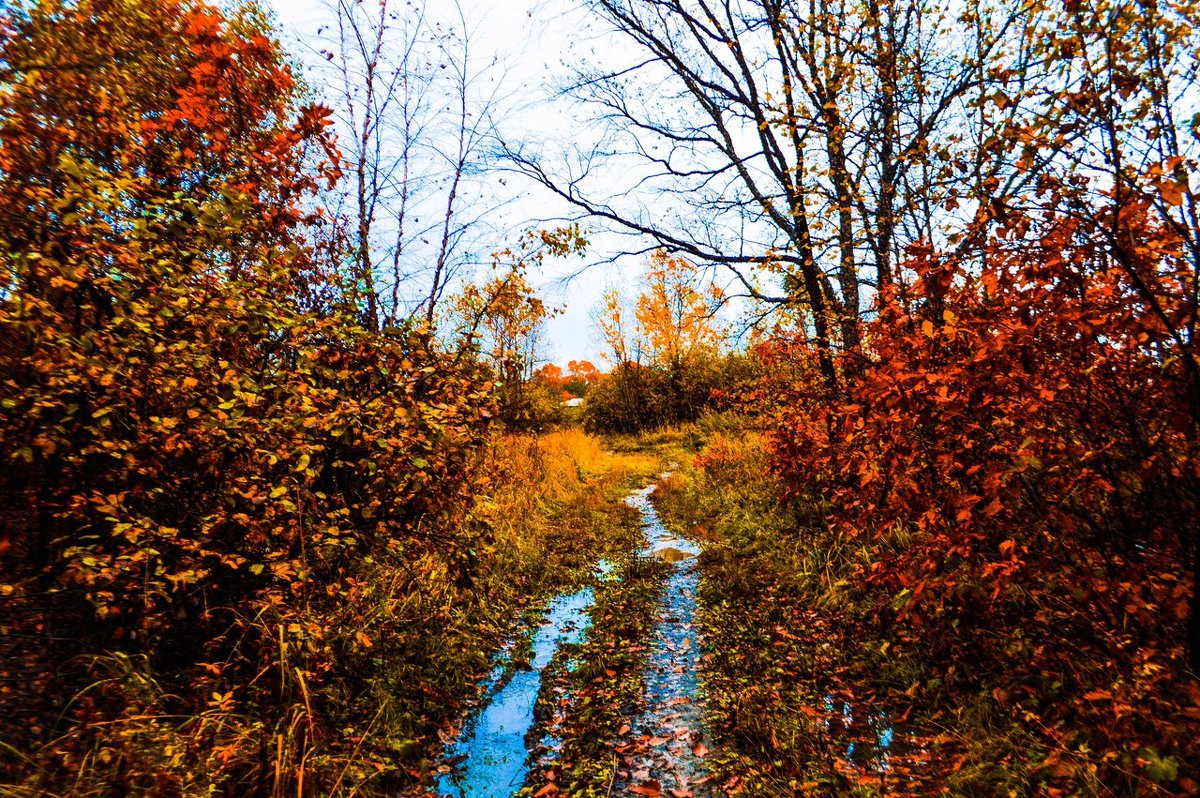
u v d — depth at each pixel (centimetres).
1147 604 292
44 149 372
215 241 341
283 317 355
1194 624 276
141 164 440
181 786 263
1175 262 276
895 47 557
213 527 335
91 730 279
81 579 284
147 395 324
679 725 400
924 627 403
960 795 283
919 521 393
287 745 307
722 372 2562
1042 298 312
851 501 559
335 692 384
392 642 464
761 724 379
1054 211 305
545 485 1177
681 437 2312
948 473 369
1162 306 289
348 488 410
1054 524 336
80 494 317
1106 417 320
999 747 306
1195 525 300
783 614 551
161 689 320
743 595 615
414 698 420
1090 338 306
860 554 563
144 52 459
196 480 351
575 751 375
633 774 348
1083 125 308
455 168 743
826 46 620
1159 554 303
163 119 427
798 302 804
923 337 370
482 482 484
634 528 1019
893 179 583
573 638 569
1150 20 298
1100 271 307
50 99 396
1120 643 300
